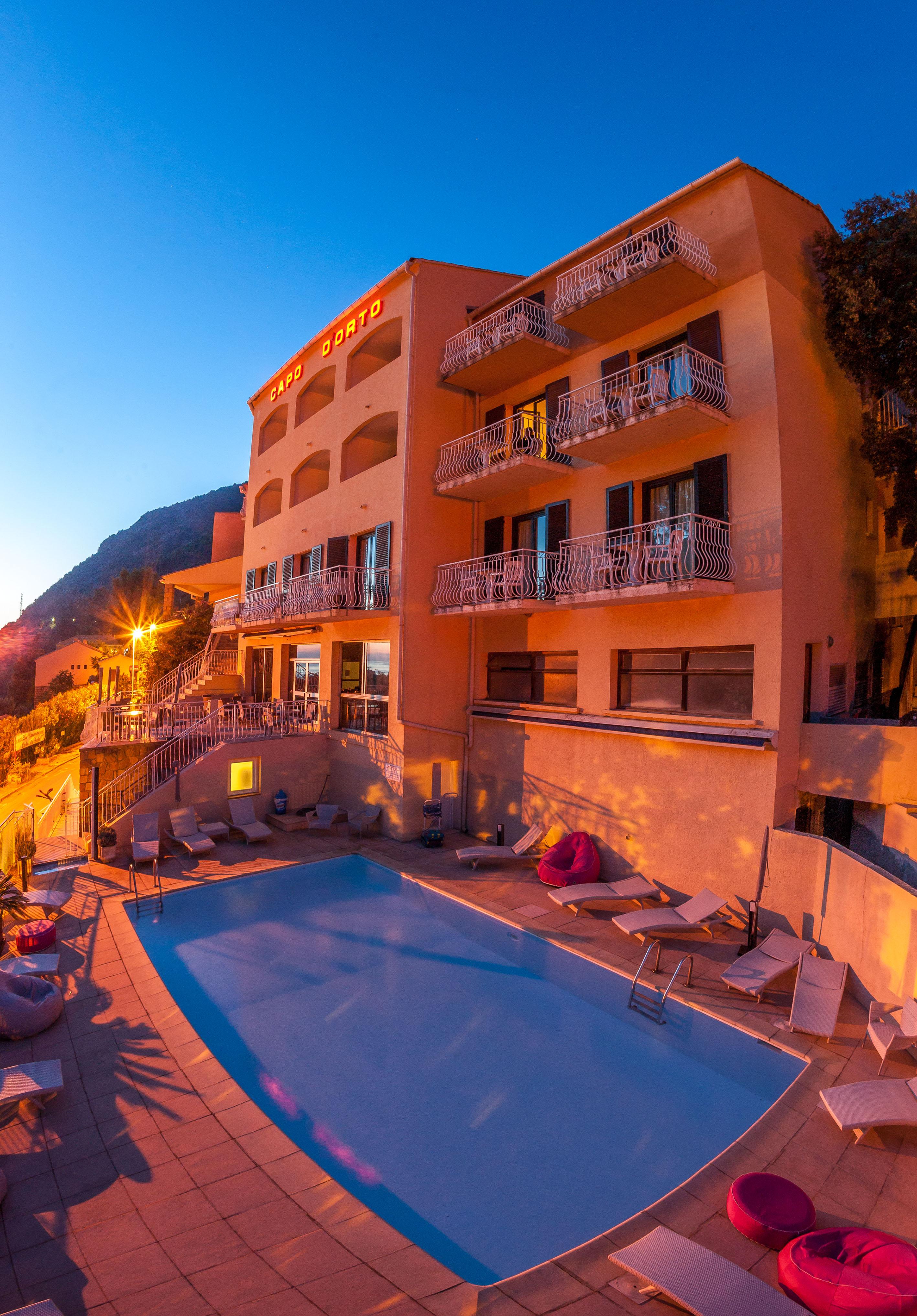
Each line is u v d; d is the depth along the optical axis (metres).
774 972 8.98
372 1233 5.16
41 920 11.13
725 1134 6.54
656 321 12.97
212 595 34.38
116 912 11.92
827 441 12.42
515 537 16.62
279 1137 6.30
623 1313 4.40
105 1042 7.92
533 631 15.59
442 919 12.05
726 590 11.32
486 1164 6.13
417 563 16.39
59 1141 6.24
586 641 14.17
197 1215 5.34
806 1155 5.98
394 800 16.34
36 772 33.84
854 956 9.01
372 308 18.42
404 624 16.16
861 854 12.88
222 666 26.66
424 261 16.61
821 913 9.88
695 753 11.95
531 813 15.42
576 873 12.98
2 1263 4.88
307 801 18.52
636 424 11.56
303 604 18.52
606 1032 8.41
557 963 10.22
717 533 11.59
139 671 33.28
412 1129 6.62
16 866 13.22
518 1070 7.61
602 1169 6.07
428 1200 5.70
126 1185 5.68
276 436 26.48
